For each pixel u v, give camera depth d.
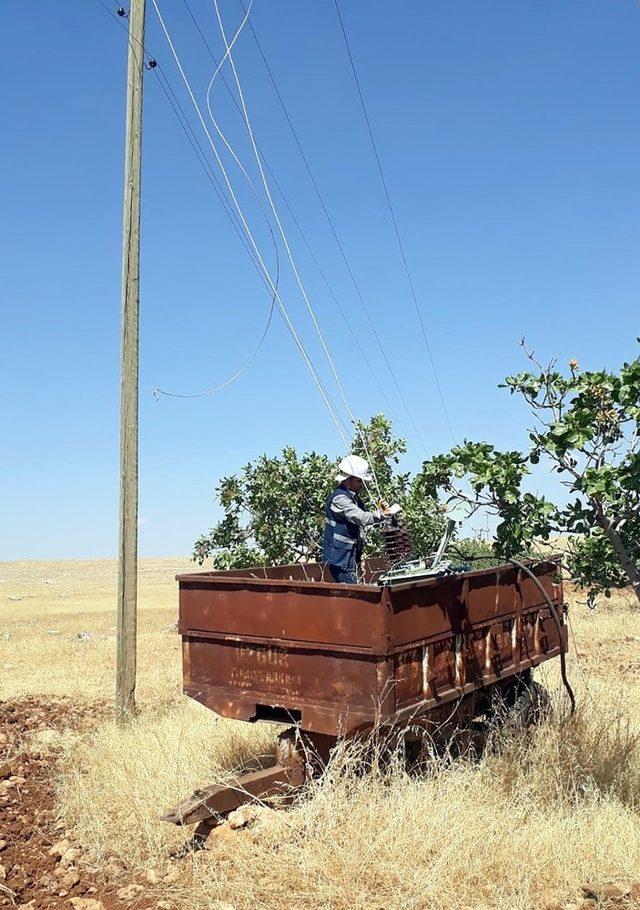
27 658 18.59
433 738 7.37
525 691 8.82
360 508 8.25
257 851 5.95
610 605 22.81
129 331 10.66
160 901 5.48
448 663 6.96
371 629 6.24
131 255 10.69
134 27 10.78
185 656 7.36
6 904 5.64
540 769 7.22
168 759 7.81
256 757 8.19
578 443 6.43
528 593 8.26
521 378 6.81
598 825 6.25
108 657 18.27
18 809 7.44
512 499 6.86
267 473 13.09
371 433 13.06
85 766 8.33
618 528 7.28
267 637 6.80
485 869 5.62
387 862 5.61
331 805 6.18
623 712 9.58
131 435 10.61
